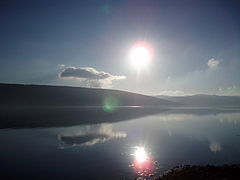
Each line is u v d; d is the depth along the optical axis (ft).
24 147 78.95
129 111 349.41
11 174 50.42
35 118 203.41
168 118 215.31
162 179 43.04
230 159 61.72
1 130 125.29
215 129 130.62
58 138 97.60
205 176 39.75
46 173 50.93
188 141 89.92
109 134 109.40
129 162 59.41
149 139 94.89
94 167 55.21
